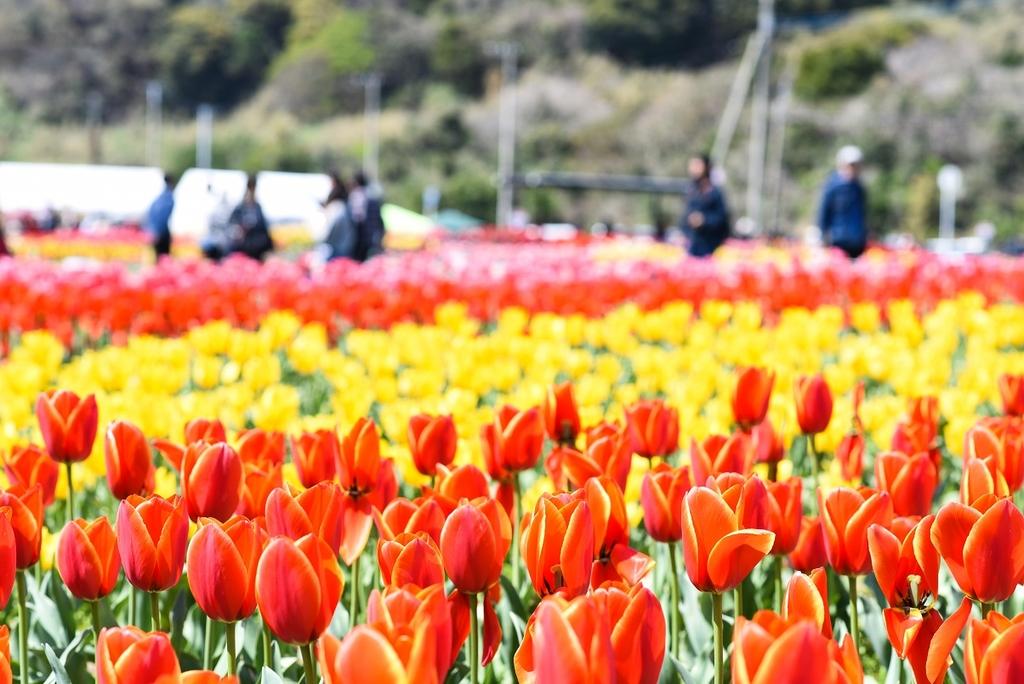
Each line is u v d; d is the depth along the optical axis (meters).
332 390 9.43
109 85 152.75
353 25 152.00
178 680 2.16
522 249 38.59
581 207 117.62
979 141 109.88
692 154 116.94
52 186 67.88
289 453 6.15
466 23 147.62
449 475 3.57
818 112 113.62
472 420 5.75
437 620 2.37
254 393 8.23
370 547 4.83
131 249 45.72
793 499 3.49
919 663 2.85
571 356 8.60
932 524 2.91
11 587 3.10
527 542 2.85
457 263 22.81
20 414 6.33
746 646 2.02
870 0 126.75
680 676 3.27
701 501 2.87
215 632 3.96
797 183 111.81
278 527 3.15
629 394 7.41
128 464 3.85
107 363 8.16
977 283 14.88
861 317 11.30
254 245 23.75
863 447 4.90
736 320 11.15
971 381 7.25
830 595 4.48
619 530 3.19
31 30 152.62
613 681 2.11
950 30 119.00
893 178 110.56
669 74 134.62
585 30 141.00
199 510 3.47
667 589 4.29
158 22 155.50
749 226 56.88
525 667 2.58
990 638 2.33
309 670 2.70
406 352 9.11
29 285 13.27
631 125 121.06
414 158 130.75
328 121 148.88
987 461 3.61
